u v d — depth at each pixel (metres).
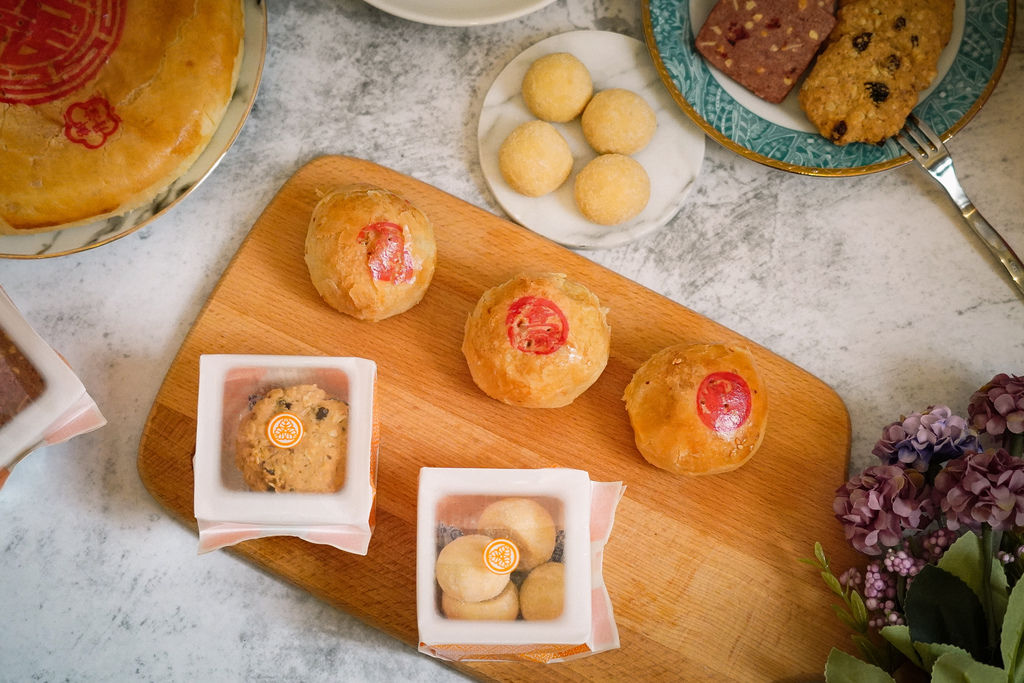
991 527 0.90
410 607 1.00
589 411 1.04
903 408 1.08
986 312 1.10
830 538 1.02
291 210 1.06
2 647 1.02
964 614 0.86
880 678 0.84
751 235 1.11
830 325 1.10
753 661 1.00
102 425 1.00
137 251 1.09
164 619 1.04
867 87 1.02
